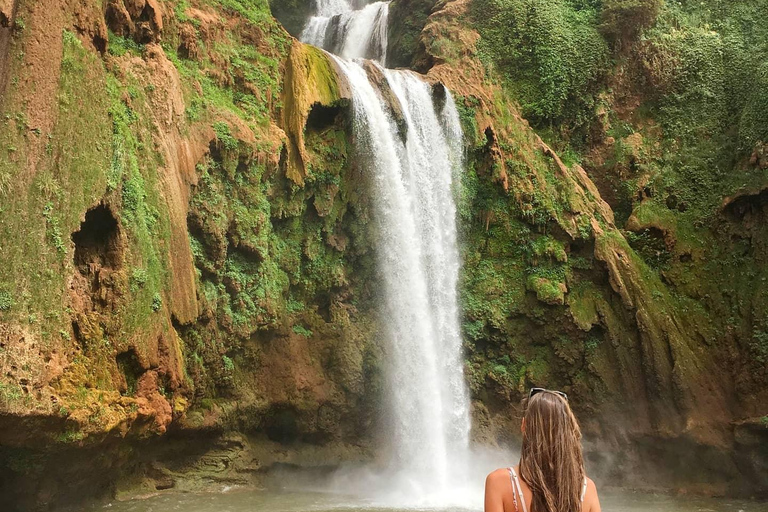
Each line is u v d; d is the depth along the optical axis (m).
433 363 20.59
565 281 21.73
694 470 19.97
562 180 22.80
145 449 14.76
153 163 14.16
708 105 24.41
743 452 19.33
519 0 25.67
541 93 24.77
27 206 10.96
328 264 19.34
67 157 11.77
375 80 20.86
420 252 20.91
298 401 18.06
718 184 23.20
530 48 25.12
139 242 13.09
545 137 24.66
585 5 26.47
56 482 11.95
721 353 21.06
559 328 21.53
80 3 13.05
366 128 19.92
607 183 24.47
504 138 23.19
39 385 10.47
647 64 25.23
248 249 16.91
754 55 24.41
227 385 16.62
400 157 20.73
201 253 15.92
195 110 16.14
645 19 25.53
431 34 25.33
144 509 13.35
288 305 18.58
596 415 20.86
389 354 19.84
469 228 22.50
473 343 21.70
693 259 22.45
